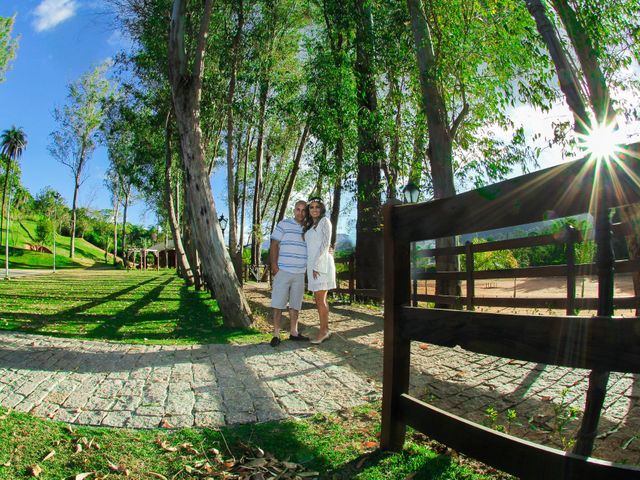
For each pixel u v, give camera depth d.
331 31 13.97
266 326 8.00
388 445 2.76
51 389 4.00
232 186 15.53
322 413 3.46
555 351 1.82
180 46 8.00
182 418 3.36
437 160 9.59
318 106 13.16
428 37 9.48
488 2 8.69
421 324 2.54
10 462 2.63
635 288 5.61
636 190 1.63
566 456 1.74
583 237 5.73
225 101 15.45
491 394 3.80
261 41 15.36
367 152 12.21
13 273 35.78
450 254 8.24
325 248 6.10
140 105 20.02
